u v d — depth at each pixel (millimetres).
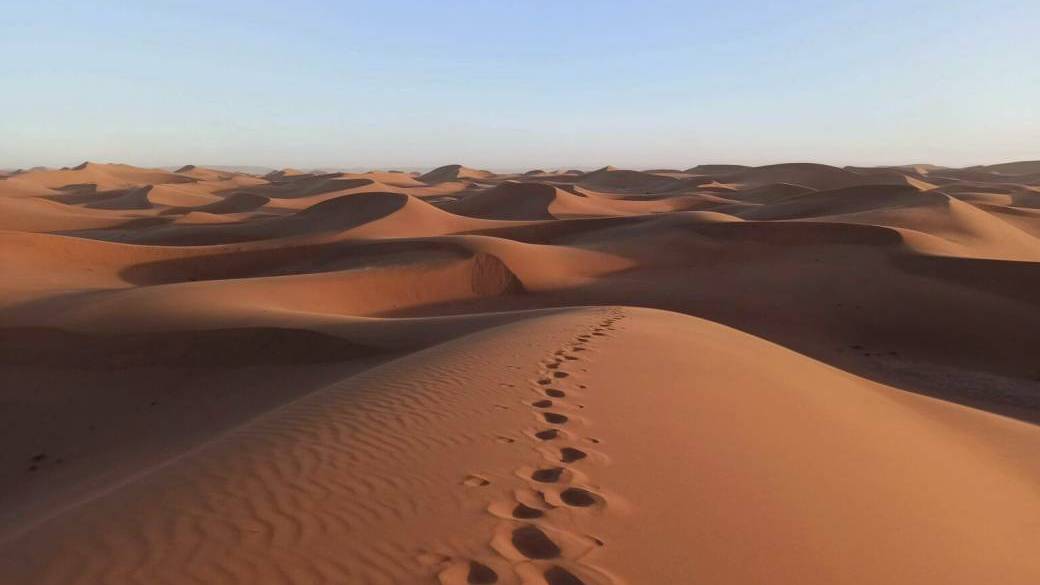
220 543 4078
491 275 36094
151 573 3750
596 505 4781
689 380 9422
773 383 10320
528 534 4250
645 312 18703
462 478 5238
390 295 32406
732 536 4461
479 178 197250
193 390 15016
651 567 3912
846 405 10312
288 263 42750
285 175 192125
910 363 23359
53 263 35656
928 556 4832
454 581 3611
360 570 3719
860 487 6070
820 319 28234
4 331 17562
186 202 106500
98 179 155750
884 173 146250
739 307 29938
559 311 18844
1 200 77062
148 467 10227
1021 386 20672
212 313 18844
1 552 4211
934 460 8188
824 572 4184
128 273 37938
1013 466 9609
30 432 13367
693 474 5602
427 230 58062
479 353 10828
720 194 118812
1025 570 5160
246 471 5375
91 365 16219
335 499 4770
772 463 6223
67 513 4918
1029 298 28859
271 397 14055
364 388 8734
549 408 7453
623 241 47219
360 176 143625
